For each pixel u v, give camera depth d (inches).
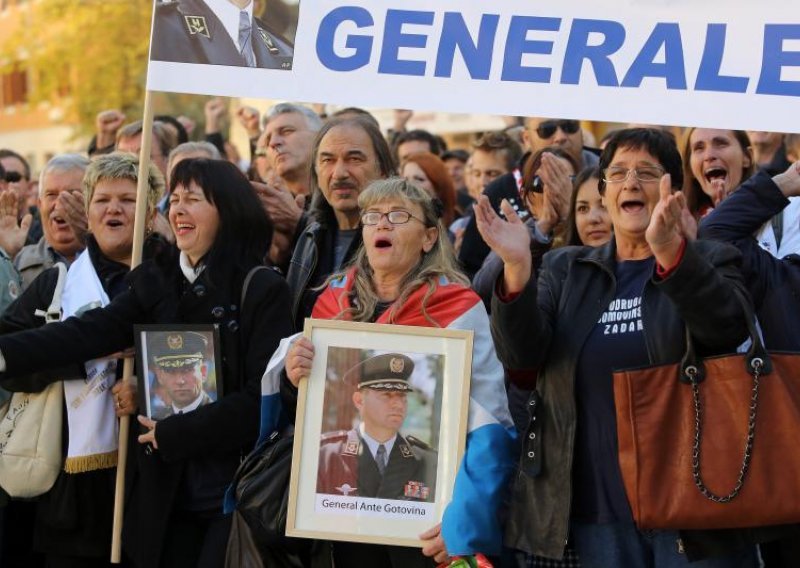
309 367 192.1
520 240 176.6
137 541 211.0
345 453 191.2
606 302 184.5
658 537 178.1
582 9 204.4
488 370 195.2
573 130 298.2
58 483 223.8
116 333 216.5
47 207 269.7
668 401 173.6
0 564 240.8
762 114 199.9
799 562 201.6
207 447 205.9
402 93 209.5
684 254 168.2
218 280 213.3
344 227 245.9
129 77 815.7
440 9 208.4
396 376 191.6
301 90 211.8
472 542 184.2
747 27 200.2
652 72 202.5
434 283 197.5
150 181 239.9
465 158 394.3
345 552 197.5
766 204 206.7
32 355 211.0
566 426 181.6
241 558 196.9
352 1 211.0
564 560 191.3
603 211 245.8
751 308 174.1
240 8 213.6
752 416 170.2
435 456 189.9
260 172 331.6
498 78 206.7
